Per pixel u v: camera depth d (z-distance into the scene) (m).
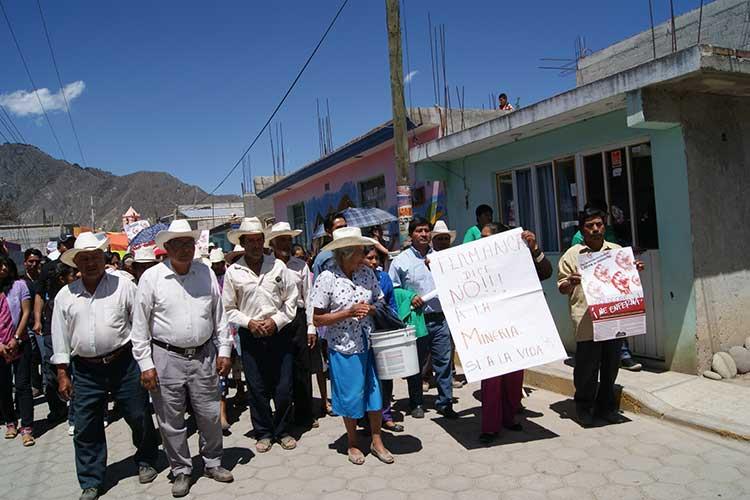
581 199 6.86
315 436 5.32
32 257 7.96
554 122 6.62
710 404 4.91
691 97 5.57
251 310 4.92
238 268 4.97
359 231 4.53
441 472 4.23
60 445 5.77
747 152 5.93
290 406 5.16
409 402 5.91
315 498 3.96
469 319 4.62
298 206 17.61
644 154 6.12
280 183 16.48
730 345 5.79
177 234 4.18
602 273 4.70
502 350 4.57
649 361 6.12
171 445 4.29
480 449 4.61
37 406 7.51
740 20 8.61
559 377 5.92
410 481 4.11
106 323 4.36
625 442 4.49
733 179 5.82
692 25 9.48
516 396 4.95
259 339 5.04
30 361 6.00
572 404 5.54
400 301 5.36
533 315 4.65
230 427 5.84
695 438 4.44
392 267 5.59
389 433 5.16
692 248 5.55
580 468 4.09
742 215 5.89
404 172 7.86
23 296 6.15
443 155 8.53
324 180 14.79
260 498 4.05
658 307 6.00
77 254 4.35
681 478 3.81
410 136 10.42
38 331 6.33
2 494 4.56
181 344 4.27
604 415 5.00
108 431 6.12
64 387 4.48
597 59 11.54
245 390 7.12
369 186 12.55
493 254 4.73
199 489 4.30
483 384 4.72
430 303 5.38
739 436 4.27
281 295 5.02
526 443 4.65
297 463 4.66
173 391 4.26
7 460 5.40
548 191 7.43
